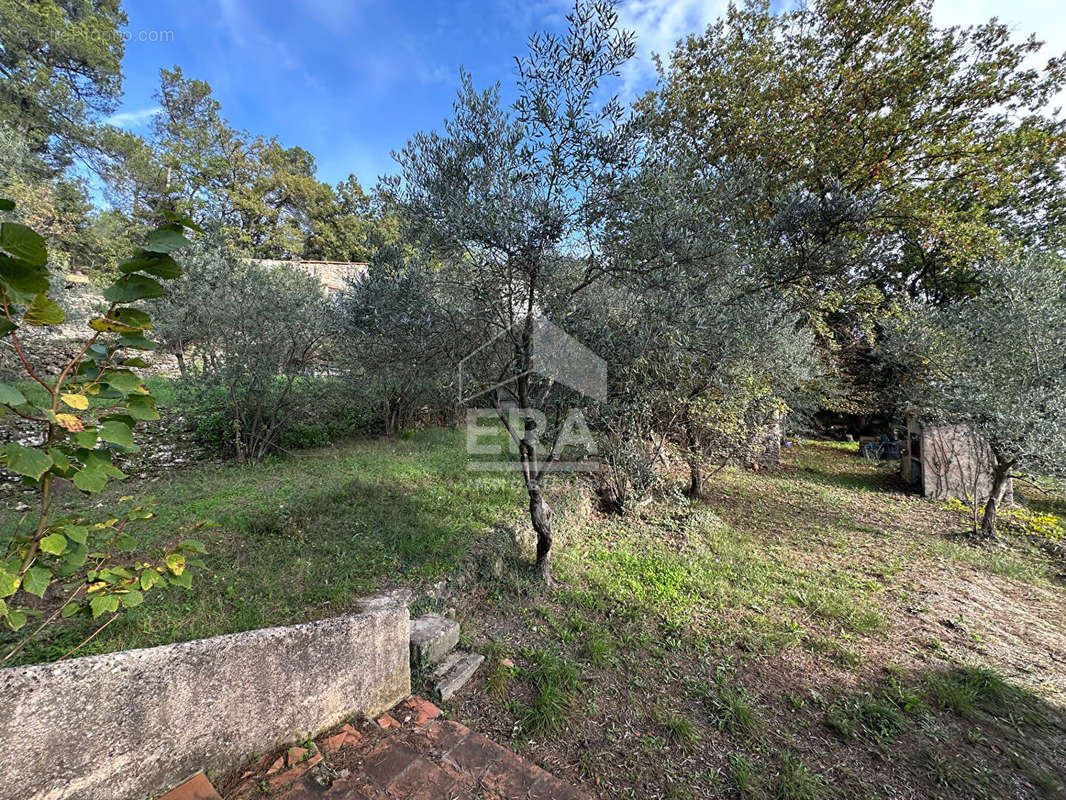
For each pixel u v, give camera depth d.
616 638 2.90
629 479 4.80
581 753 2.02
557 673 2.46
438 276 3.32
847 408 9.94
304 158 25.84
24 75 12.07
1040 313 4.66
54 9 12.60
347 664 1.88
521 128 2.76
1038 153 7.93
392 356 3.63
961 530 5.38
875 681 2.63
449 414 8.43
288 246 21.30
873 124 7.79
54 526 1.28
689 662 2.72
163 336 7.38
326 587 2.96
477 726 2.13
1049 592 3.95
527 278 2.92
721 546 4.52
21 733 1.06
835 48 8.18
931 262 11.34
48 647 2.18
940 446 6.87
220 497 4.54
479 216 2.54
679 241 2.80
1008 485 6.50
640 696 2.41
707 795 1.87
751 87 8.19
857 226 4.43
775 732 2.22
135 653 1.29
